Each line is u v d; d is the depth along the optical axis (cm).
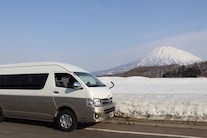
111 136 860
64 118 941
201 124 995
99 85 992
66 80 959
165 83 3684
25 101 1022
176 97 1600
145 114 1127
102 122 1090
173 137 841
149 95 1719
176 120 1059
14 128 989
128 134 887
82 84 927
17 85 1053
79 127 998
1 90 1084
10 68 1091
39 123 1087
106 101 951
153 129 956
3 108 1081
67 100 935
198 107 1107
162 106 1149
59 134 891
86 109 903
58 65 992
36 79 1016
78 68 1030
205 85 3253
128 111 1159
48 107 974
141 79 4281
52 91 968
